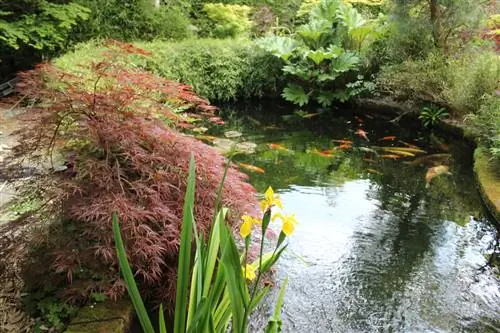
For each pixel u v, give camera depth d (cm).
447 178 439
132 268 205
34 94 206
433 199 389
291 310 231
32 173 230
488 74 514
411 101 624
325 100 724
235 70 741
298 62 749
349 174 448
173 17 833
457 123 559
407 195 397
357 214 353
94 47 631
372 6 938
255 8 988
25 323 188
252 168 448
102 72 210
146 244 191
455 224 341
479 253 300
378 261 284
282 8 1000
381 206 371
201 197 214
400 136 584
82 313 189
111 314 189
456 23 591
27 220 215
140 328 198
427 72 583
